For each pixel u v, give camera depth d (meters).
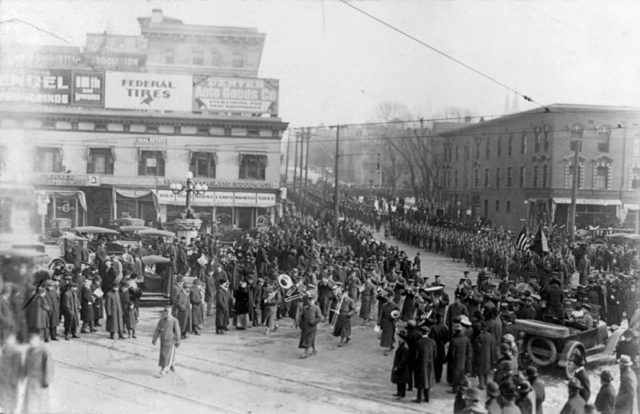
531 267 28.41
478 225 40.94
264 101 37.94
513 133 47.22
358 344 17.91
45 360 12.83
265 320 19.80
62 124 37.06
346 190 54.97
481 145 49.03
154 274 23.58
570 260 29.66
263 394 13.24
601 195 43.31
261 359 16.09
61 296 17.62
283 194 39.75
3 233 28.34
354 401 12.93
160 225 36.09
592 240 38.44
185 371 14.91
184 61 37.34
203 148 38.53
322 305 20.69
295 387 13.80
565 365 13.72
